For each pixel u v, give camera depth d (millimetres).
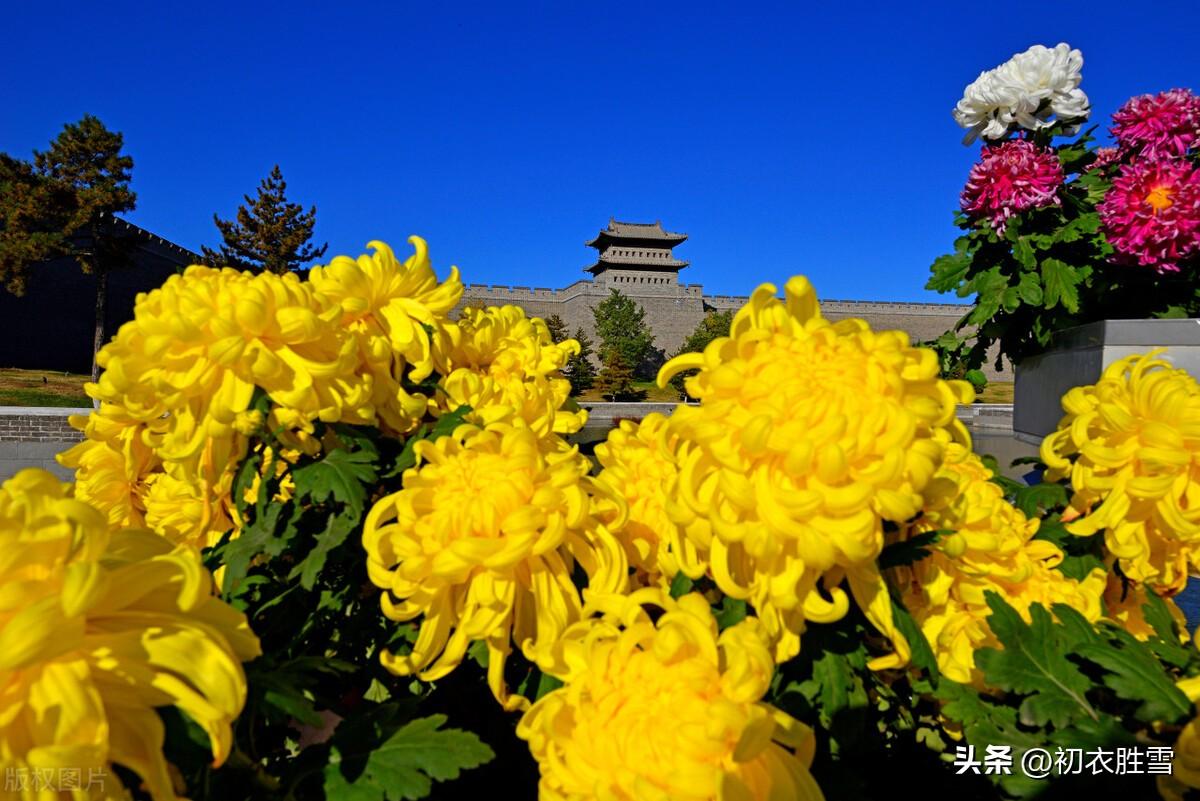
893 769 1022
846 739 793
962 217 2631
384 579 835
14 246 20219
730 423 717
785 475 693
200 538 1256
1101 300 2418
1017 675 811
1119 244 2180
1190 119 2346
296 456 1121
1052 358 2146
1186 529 877
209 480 1059
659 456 1071
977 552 911
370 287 1149
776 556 706
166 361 923
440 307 1234
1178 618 1077
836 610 700
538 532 834
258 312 920
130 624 600
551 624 801
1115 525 952
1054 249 2383
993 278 2414
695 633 674
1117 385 1018
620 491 1085
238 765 772
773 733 638
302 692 884
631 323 38406
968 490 930
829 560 651
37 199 20609
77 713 509
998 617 845
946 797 1007
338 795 765
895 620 771
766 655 646
